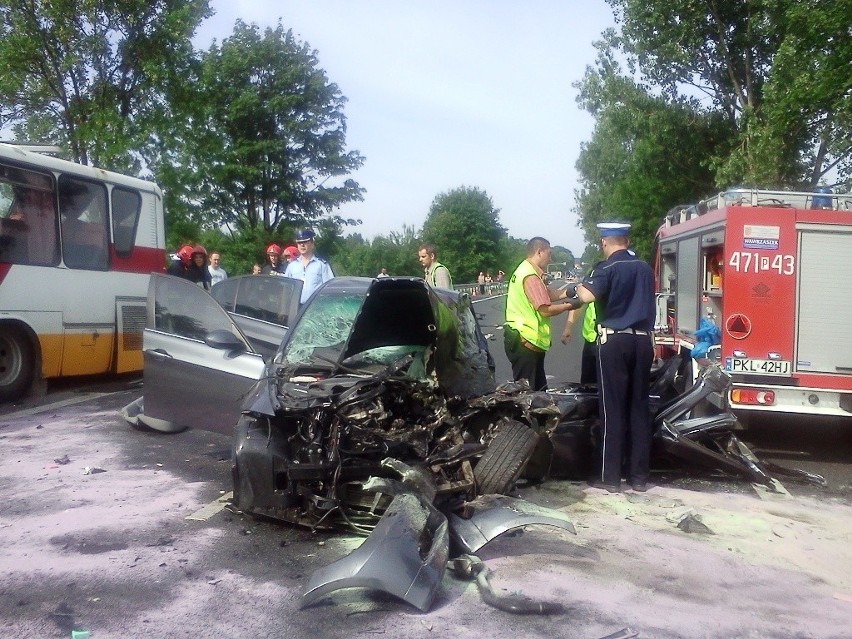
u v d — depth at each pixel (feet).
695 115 96.84
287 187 159.43
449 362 21.02
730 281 28.35
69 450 25.62
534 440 20.16
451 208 372.17
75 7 76.95
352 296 22.79
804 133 75.00
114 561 16.25
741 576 16.55
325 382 18.99
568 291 26.99
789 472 25.00
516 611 14.23
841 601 15.44
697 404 24.93
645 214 117.60
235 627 13.46
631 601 15.02
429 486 16.92
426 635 13.32
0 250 33.19
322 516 17.92
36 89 78.38
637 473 23.02
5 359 34.14
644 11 91.50
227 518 19.04
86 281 37.78
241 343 22.71
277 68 160.45
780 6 75.31
